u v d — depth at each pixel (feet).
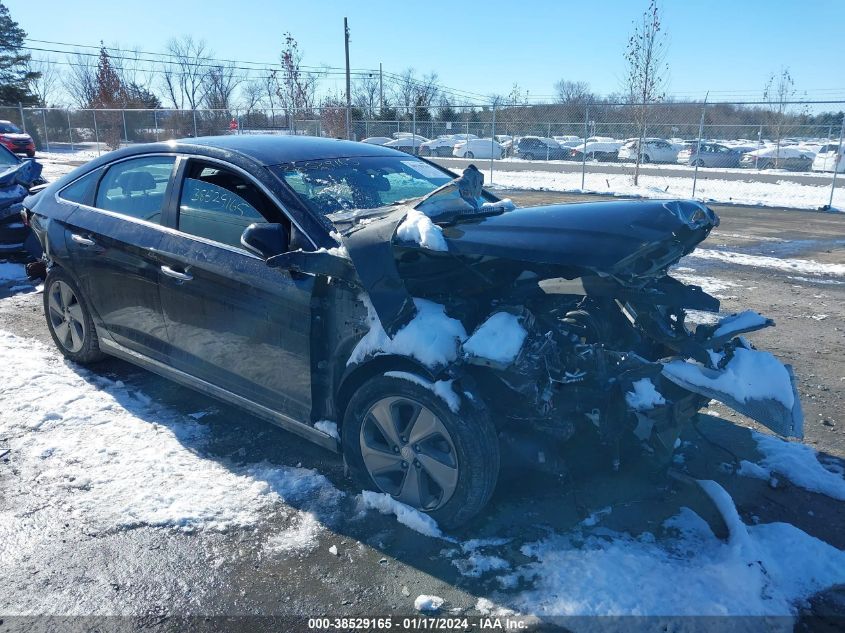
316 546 9.07
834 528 9.56
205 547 9.06
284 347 10.39
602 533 9.20
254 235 9.55
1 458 11.19
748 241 34.30
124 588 8.30
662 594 7.97
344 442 10.02
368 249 9.08
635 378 8.78
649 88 65.36
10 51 152.35
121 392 13.85
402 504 9.56
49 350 16.24
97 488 10.37
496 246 8.69
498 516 9.62
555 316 9.91
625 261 8.27
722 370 9.09
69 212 14.23
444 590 8.21
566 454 10.30
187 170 12.21
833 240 34.60
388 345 9.08
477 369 9.10
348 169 12.27
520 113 78.64
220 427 12.43
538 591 8.12
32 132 102.12
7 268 24.54
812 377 15.14
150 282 12.34
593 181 68.33
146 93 129.49
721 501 9.41
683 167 87.10
